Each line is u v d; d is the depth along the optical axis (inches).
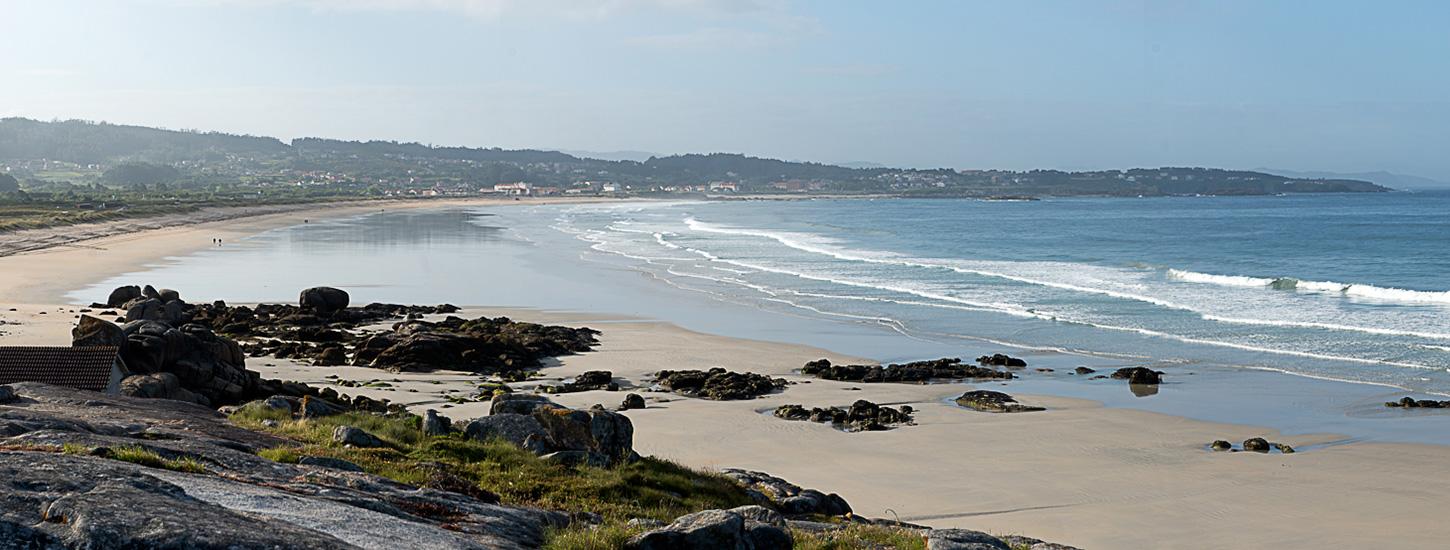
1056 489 914.7
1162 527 811.4
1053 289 2422.5
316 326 1825.8
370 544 378.0
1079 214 7672.2
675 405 1258.0
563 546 450.0
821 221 6569.9
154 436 601.9
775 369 1515.7
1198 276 2637.8
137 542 307.9
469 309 2127.2
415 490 527.8
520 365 1498.5
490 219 6358.3
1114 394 1322.6
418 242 4067.4
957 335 1807.3
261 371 1408.7
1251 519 831.7
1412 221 5570.9
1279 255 3334.2
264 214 6555.1
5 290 2247.8
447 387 1341.0
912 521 823.7
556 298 2325.3
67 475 371.9
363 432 696.4
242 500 405.7
